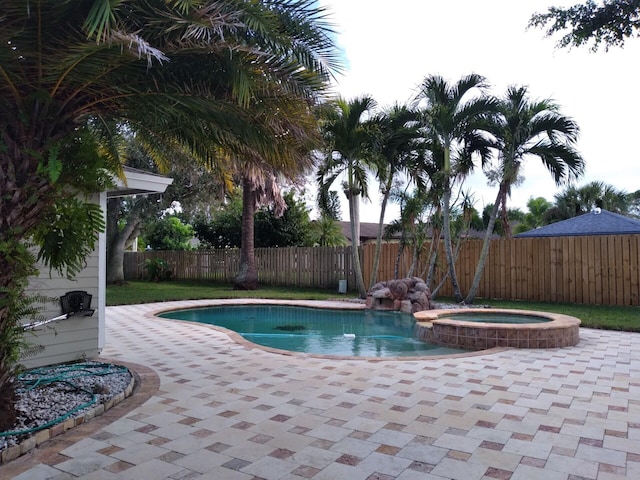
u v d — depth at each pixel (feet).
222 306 42.52
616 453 10.39
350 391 15.29
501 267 44.55
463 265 46.44
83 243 14.26
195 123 13.88
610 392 15.15
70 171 12.76
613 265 38.93
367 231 104.22
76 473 9.50
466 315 31.04
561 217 81.82
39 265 17.85
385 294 40.11
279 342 27.63
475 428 11.94
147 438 11.34
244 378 17.01
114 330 28.37
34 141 11.89
